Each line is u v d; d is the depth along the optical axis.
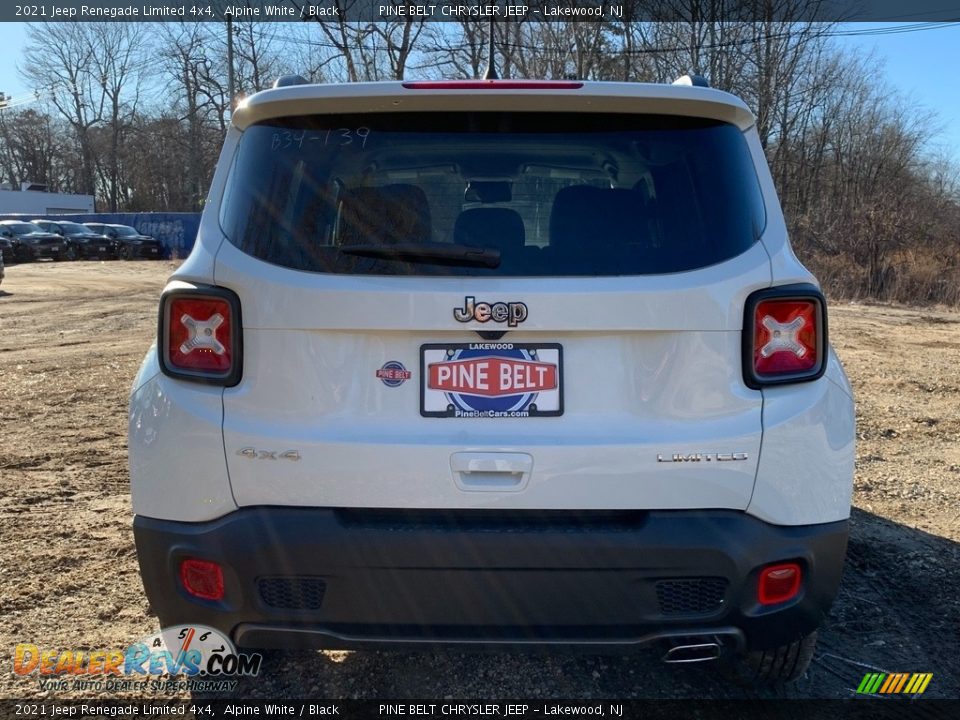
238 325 2.35
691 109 2.43
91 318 15.13
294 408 2.33
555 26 28.06
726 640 2.41
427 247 2.31
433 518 2.31
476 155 2.45
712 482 2.30
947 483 5.20
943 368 9.45
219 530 2.32
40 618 3.40
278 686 2.94
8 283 24.39
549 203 2.42
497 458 2.28
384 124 2.46
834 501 2.40
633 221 2.39
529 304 2.27
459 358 2.32
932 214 25.67
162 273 30.20
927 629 3.37
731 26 29.39
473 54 27.86
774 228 2.42
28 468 5.50
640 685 2.96
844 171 32.00
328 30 28.70
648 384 2.32
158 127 62.81
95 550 4.09
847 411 2.46
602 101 2.40
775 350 2.34
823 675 3.03
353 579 2.29
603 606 2.29
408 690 2.92
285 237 2.38
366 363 2.33
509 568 2.27
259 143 2.49
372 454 2.29
